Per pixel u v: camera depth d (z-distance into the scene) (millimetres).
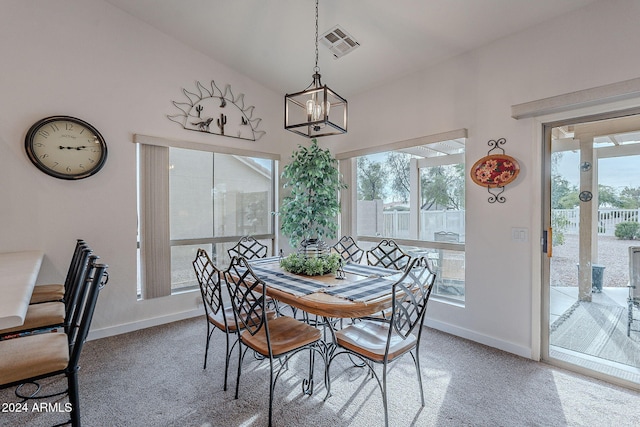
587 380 2211
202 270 2279
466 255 2918
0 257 2264
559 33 2340
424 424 1770
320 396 2031
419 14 2545
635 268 2162
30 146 2586
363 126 3805
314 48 3232
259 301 1848
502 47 2654
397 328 1784
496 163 2662
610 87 2072
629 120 2162
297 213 3789
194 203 3609
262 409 1905
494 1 2311
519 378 2236
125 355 2594
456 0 2354
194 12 2967
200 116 3541
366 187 3961
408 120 3352
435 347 2732
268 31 3105
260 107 4055
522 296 2564
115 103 3004
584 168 2340
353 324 2156
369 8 2592
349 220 4027
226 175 3857
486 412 1870
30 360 1277
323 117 2086
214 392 2074
